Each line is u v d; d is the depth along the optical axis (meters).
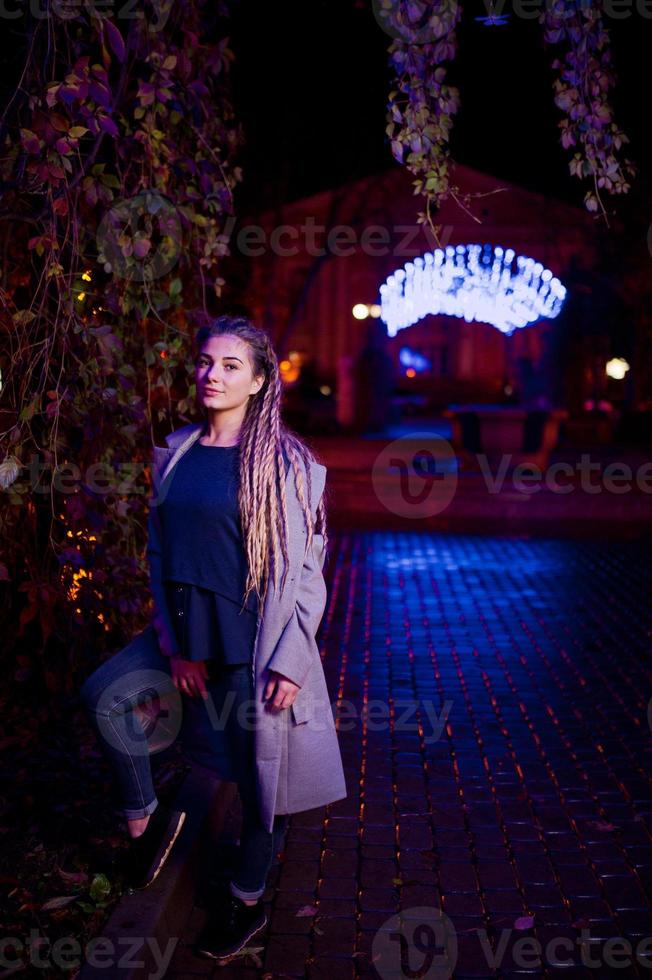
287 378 30.09
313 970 2.96
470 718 5.30
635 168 4.29
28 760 4.24
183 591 2.89
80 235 4.29
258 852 2.96
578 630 7.21
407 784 4.41
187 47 4.44
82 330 3.97
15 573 4.70
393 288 20.73
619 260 22.50
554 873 3.58
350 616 7.60
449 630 7.21
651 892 3.44
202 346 2.94
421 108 4.04
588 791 4.33
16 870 3.32
